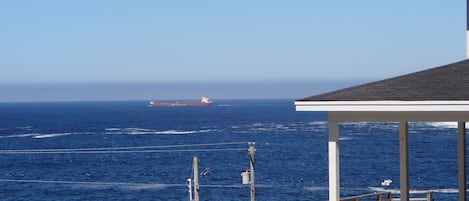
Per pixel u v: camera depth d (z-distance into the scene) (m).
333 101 18.42
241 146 129.75
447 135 146.50
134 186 78.19
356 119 18.88
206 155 112.56
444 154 108.06
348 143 132.38
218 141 141.75
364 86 19.53
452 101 17.59
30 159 113.50
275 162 100.75
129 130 181.25
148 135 161.50
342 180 81.00
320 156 108.38
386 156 106.88
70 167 101.00
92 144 139.38
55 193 74.69
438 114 18.36
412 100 17.83
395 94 18.44
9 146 138.25
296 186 75.81
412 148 118.56
